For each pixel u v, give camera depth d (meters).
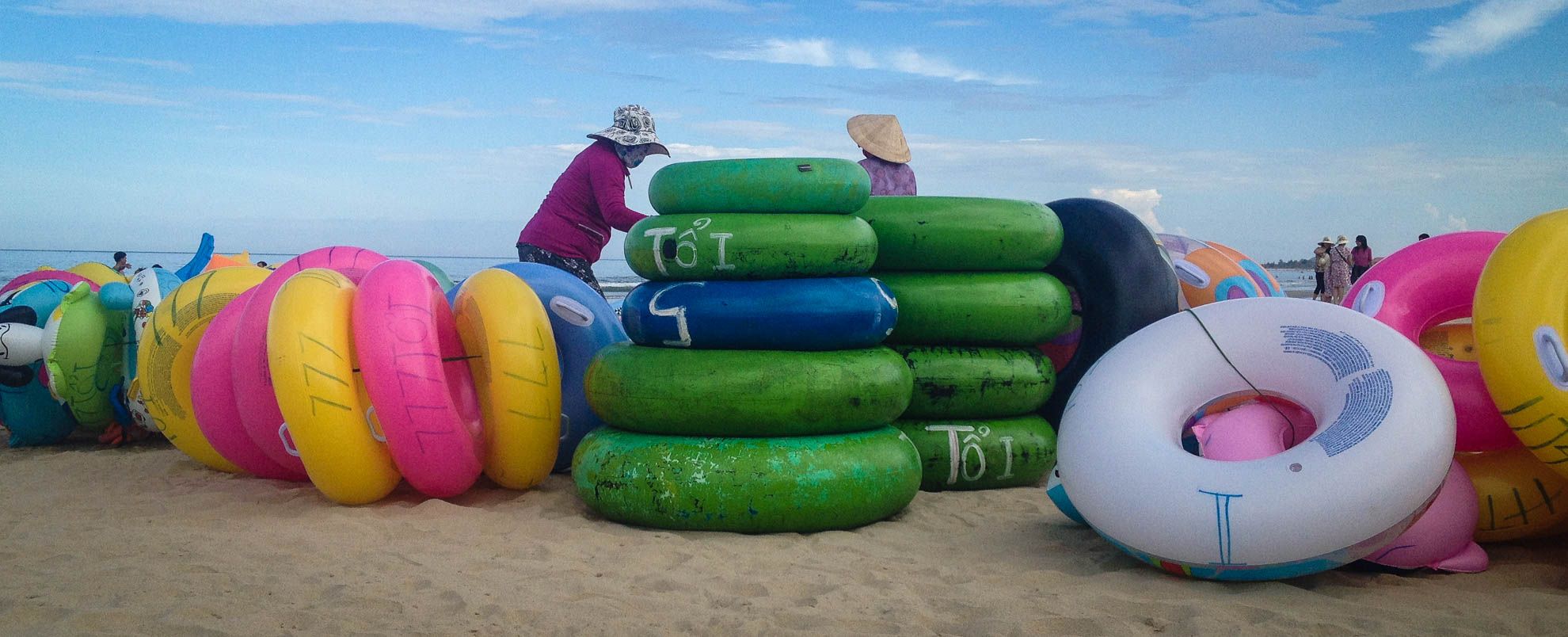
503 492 5.43
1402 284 4.77
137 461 6.51
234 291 6.11
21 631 3.18
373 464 4.95
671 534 4.63
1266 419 4.14
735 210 5.00
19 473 6.10
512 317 5.18
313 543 4.32
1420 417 3.68
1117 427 4.07
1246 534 3.63
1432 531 3.91
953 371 5.63
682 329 4.92
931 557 4.27
